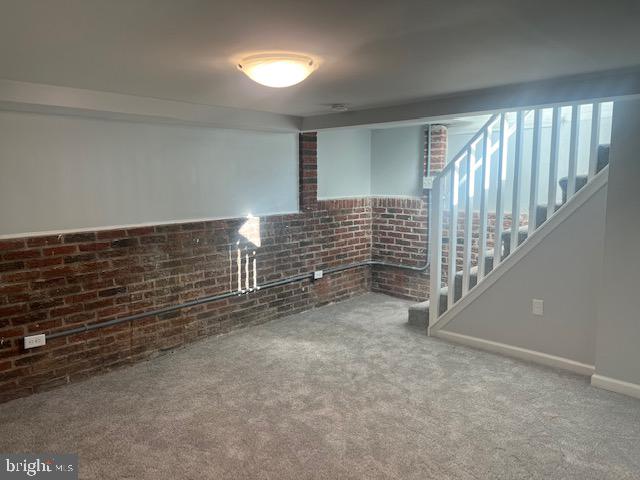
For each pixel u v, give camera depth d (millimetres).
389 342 4129
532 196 3572
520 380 3344
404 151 5426
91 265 3430
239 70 2465
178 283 3969
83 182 3381
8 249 3037
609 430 2684
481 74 2615
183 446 2580
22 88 2725
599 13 1661
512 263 3711
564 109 4199
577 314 3432
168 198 3881
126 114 3256
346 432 2695
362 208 5668
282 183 4762
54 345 3293
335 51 2133
